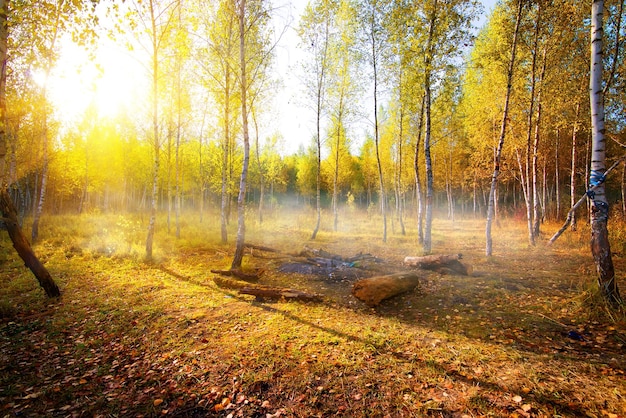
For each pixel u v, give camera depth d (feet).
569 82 42.83
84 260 32.89
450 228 70.49
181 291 22.98
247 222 68.85
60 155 79.87
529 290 21.45
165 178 102.73
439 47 33.09
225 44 39.75
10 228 20.79
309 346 14.21
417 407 9.98
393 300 20.81
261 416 10.13
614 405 9.50
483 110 50.29
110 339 16.02
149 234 33.65
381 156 98.12
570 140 69.56
